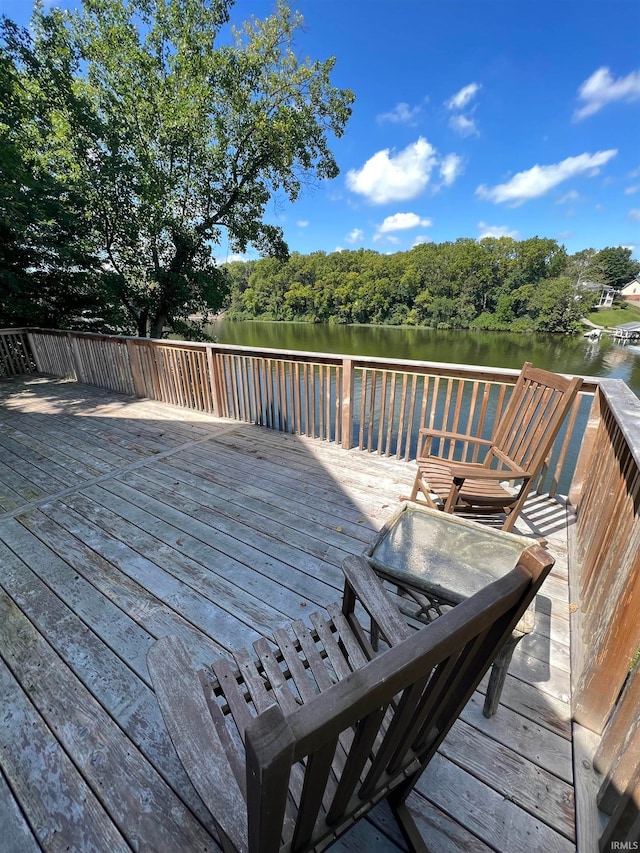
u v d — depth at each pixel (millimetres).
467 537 1535
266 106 9211
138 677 1429
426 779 1123
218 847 972
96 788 1093
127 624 1668
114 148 7977
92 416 4621
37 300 7340
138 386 5359
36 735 1231
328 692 459
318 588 1874
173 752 1183
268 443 3766
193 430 4141
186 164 9352
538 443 2031
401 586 1400
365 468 3191
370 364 3205
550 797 1074
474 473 1944
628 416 1519
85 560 2084
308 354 3533
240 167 9664
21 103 7309
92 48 8125
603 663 1170
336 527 2371
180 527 2381
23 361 6906
